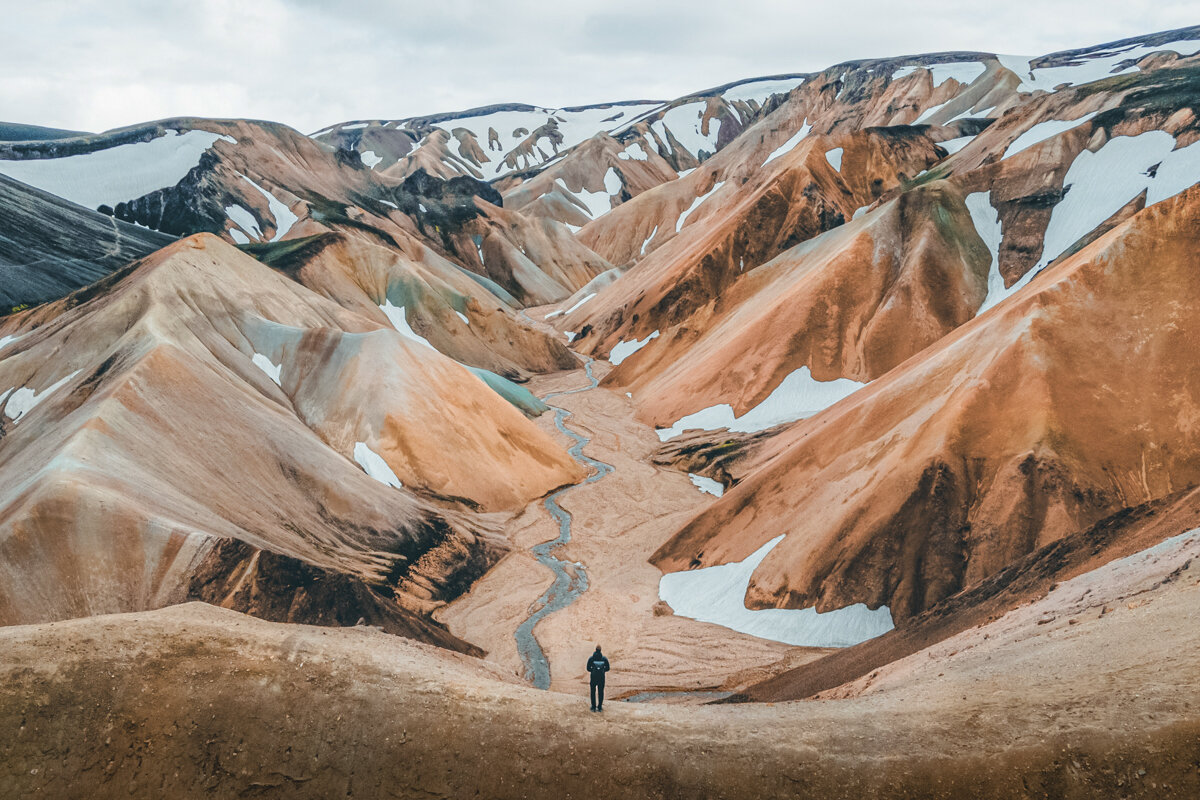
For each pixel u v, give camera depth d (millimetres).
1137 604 19172
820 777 15836
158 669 18828
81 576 32062
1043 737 15289
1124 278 44375
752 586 41438
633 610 42250
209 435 44125
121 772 17391
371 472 54594
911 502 39469
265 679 18906
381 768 17438
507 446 61344
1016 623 22547
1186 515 23688
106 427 39125
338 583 35781
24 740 17484
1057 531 36688
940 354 47375
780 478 47625
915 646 26703
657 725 17781
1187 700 14844
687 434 73625
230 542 34469
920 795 15086
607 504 58656
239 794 17297
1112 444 38844
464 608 42938
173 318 58000
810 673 29938
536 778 16875
